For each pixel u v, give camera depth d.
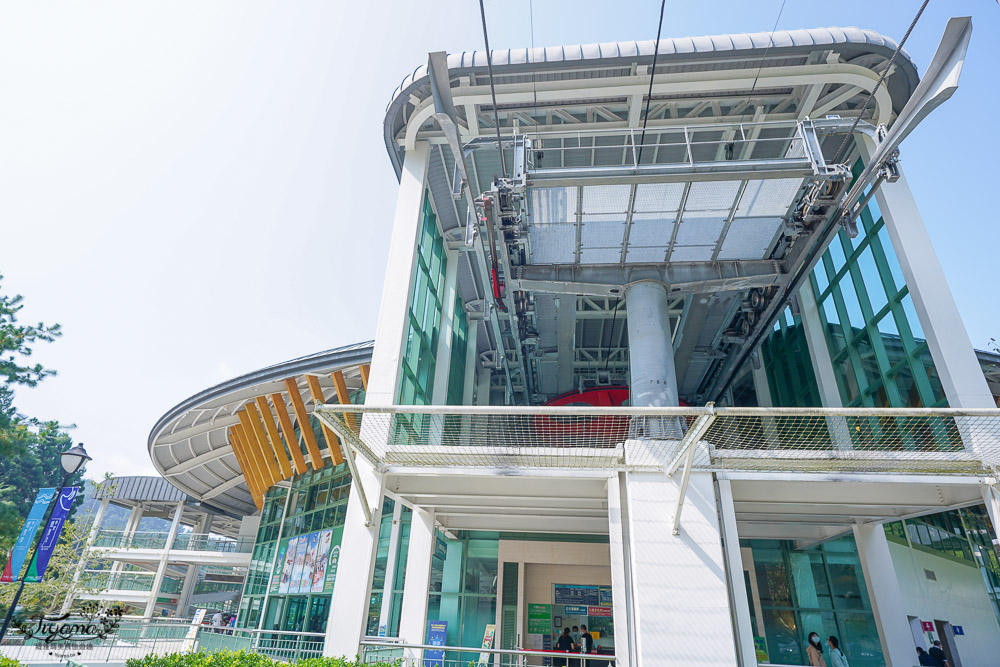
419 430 14.66
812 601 15.43
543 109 14.57
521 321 16.20
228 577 49.03
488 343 23.81
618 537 8.90
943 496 9.80
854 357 14.78
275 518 26.28
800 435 13.49
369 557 9.23
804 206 11.00
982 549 17.41
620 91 13.45
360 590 8.98
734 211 11.02
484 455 9.78
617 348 23.16
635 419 10.28
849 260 15.16
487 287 14.83
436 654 14.91
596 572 16.28
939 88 8.12
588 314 20.44
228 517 44.81
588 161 16.34
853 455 9.33
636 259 12.55
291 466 22.00
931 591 15.60
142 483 40.06
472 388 20.97
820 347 16.25
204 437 28.67
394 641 9.22
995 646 15.66
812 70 12.77
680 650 7.82
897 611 10.94
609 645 15.34
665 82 13.20
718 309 15.05
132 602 34.31
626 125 14.53
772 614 15.44
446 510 12.58
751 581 15.90
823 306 16.58
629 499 9.01
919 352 12.08
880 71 12.97
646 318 12.09
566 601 16.03
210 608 45.19
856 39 12.25
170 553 35.28
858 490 9.99
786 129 14.65
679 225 11.46
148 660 7.95
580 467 9.43
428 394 16.55
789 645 14.96
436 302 18.22
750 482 9.73
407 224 14.36
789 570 16.00
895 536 15.90
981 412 7.78
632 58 12.55
